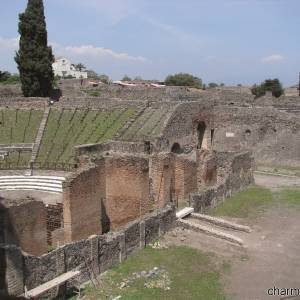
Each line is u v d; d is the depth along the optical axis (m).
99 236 22.52
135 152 41.41
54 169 49.22
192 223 29.86
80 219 27.91
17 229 23.64
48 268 19.62
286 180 47.81
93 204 29.11
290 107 63.59
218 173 41.84
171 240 27.50
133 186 31.19
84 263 21.55
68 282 20.34
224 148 60.28
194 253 25.67
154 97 63.06
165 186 34.88
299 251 26.92
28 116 58.75
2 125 57.09
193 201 33.25
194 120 55.53
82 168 28.55
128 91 67.00
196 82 142.25
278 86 107.06
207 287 21.56
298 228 31.31
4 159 50.84
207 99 62.75
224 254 26.03
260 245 27.84
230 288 21.69
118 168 31.48
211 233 28.78
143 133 47.97
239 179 42.03
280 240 28.83
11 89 69.75
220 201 37.41
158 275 22.53
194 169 39.06
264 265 24.69
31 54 66.25
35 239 24.94
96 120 55.22
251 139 58.38
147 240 26.45
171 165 36.25
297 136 54.66
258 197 39.78
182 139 52.16
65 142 52.75
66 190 26.92
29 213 24.41
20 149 52.75
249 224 32.16
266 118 56.94
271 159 56.81
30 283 18.81
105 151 41.00
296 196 40.16
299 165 54.59
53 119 57.50
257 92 105.06
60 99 61.03
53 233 27.62
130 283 21.55
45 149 52.38
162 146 46.38
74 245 21.02
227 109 59.88
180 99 62.59
